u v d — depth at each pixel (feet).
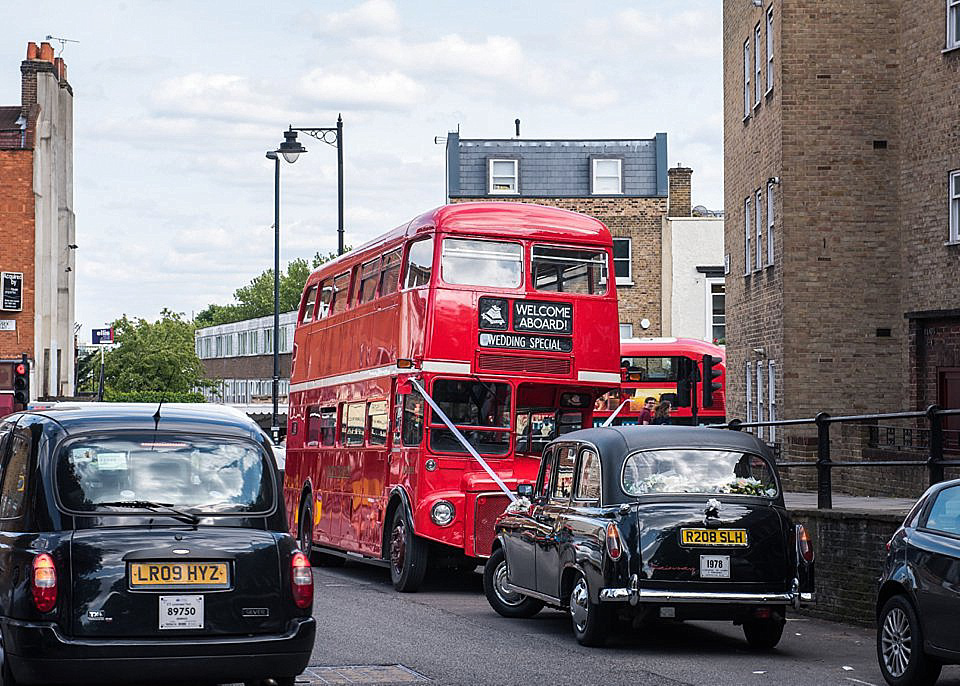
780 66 104.27
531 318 63.62
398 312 66.39
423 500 61.93
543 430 63.87
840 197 103.30
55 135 215.92
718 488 43.04
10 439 33.42
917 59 99.71
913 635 35.45
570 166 204.85
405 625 49.16
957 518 35.29
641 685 36.19
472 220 63.52
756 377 114.62
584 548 43.57
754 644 44.65
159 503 30.50
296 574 30.55
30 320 196.13
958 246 95.66
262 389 336.49
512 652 42.32
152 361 312.09
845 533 52.49
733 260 126.72
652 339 144.05
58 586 28.96
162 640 29.25
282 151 131.75
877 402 102.89
